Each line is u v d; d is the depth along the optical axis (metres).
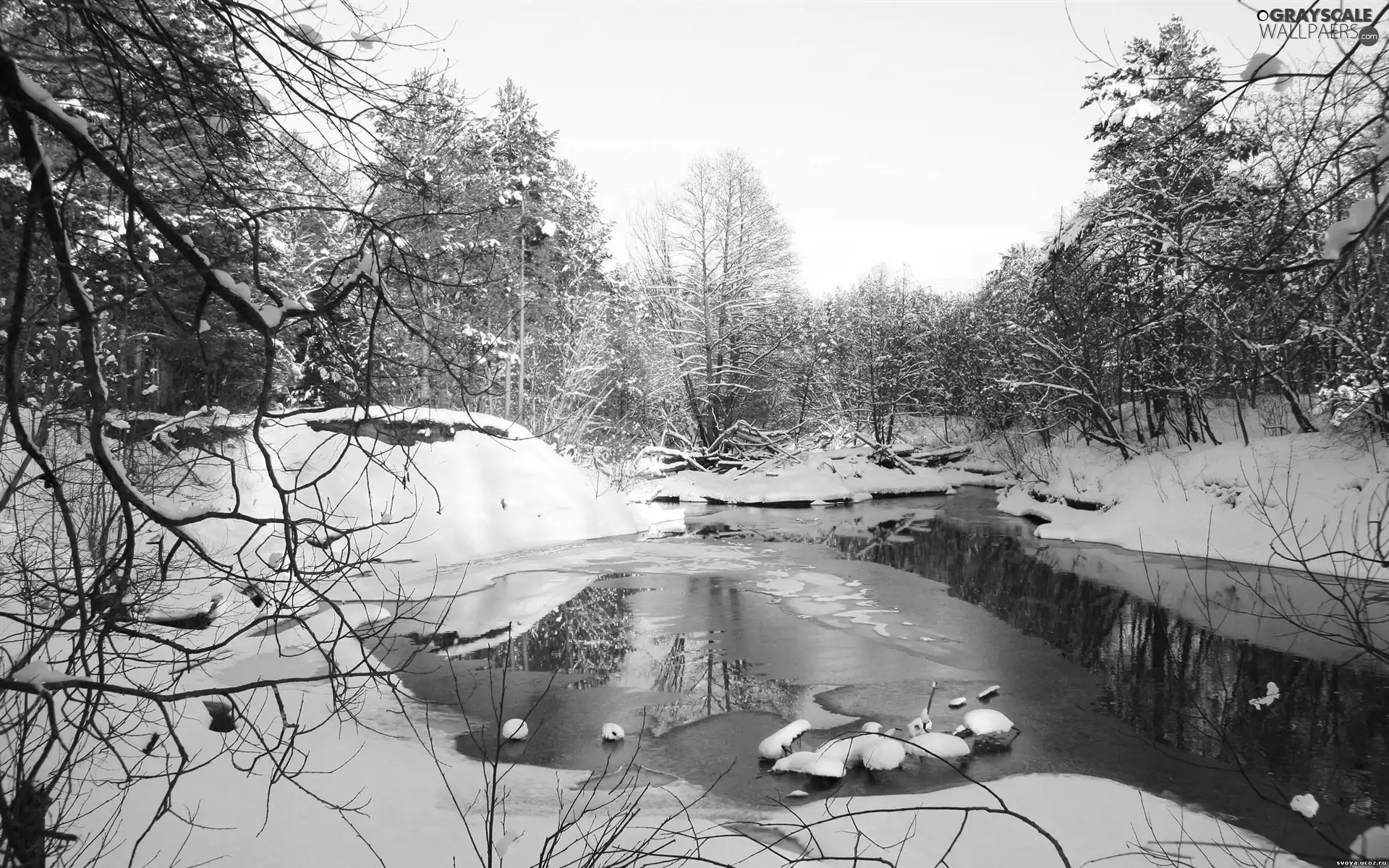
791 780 7.67
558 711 9.61
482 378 4.12
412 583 16.50
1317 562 15.55
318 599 2.98
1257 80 2.40
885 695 10.31
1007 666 11.46
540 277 28.28
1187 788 7.50
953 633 13.25
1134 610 14.45
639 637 13.04
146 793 6.14
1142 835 6.47
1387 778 7.60
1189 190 16.70
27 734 2.65
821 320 49.50
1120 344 22.56
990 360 35.66
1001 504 30.17
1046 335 27.69
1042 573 17.86
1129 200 18.73
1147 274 16.61
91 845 5.17
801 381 43.00
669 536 23.84
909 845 6.23
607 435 34.16
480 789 7.26
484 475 21.83
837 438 42.41
